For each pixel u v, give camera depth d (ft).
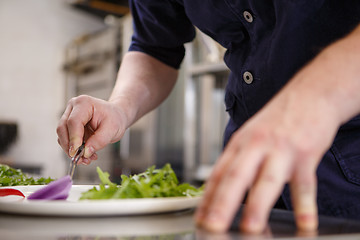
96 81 12.30
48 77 14.37
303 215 1.18
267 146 1.13
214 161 8.36
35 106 14.25
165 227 1.31
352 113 1.29
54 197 1.77
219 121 8.29
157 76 3.47
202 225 1.13
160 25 3.31
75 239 1.13
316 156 1.17
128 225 1.35
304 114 1.18
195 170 8.53
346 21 2.11
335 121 1.23
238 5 2.43
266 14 2.34
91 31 15.15
